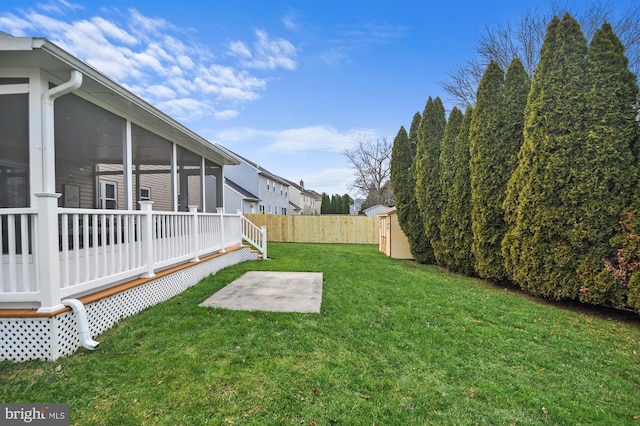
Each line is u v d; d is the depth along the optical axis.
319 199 48.25
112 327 3.36
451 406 2.23
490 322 3.99
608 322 4.25
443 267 8.84
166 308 4.03
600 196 4.48
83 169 7.21
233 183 22.16
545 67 5.05
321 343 3.12
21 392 2.22
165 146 6.50
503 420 2.11
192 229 5.59
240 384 2.37
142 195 9.58
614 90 4.42
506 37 13.31
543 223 5.02
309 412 2.09
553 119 4.89
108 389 2.27
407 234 10.05
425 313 4.20
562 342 3.43
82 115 4.45
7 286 2.99
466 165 7.40
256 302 4.40
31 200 3.07
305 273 6.74
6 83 3.12
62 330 2.73
